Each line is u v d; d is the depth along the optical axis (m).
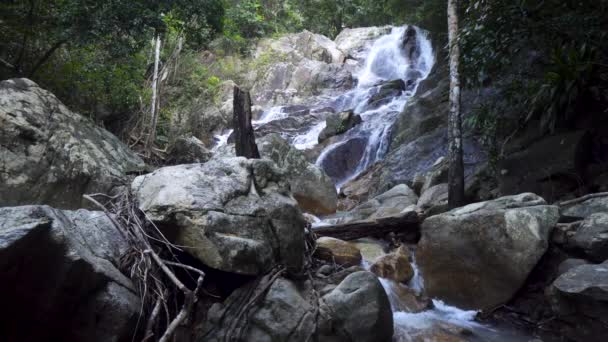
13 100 5.11
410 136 10.23
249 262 3.43
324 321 3.39
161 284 3.31
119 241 3.54
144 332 3.19
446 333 4.16
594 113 5.97
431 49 17.81
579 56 4.80
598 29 4.83
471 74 6.02
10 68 8.16
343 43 22.16
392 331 3.79
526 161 6.11
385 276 4.96
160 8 8.04
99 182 5.41
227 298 3.50
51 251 2.60
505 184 6.21
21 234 2.32
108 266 3.16
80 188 5.26
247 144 5.36
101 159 5.71
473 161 7.62
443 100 10.28
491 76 6.50
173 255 3.44
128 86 10.47
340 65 19.72
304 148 12.62
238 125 5.38
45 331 2.81
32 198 4.79
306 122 15.38
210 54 20.16
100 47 9.32
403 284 4.98
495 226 4.50
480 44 5.63
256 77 19.69
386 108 13.95
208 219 3.37
